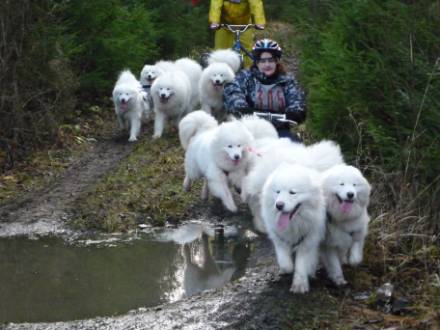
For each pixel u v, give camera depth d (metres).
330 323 5.68
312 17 9.66
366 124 7.15
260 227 7.09
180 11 15.82
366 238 6.49
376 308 5.85
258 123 7.26
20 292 6.20
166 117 10.25
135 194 7.97
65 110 9.98
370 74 7.12
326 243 6.05
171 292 6.18
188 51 16.20
